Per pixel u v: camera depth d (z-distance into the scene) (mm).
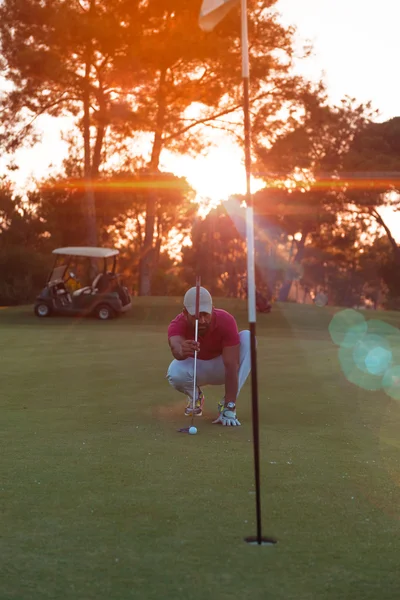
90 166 34531
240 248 69125
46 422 7148
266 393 9250
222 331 7148
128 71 31422
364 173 43125
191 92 33969
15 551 3621
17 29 31828
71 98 34000
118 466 5359
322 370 11750
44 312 26969
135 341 17234
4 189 50156
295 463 5520
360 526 4059
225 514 4250
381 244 67438
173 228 64750
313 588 3205
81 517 4172
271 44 33625
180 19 31891
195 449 5961
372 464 5527
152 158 35719
